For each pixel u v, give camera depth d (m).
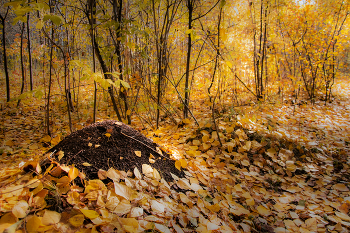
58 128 3.18
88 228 1.02
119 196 1.32
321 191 2.09
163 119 3.95
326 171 2.46
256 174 2.29
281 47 5.62
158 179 1.66
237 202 1.79
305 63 5.95
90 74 1.54
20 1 1.31
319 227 1.54
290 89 6.64
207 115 4.12
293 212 1.70
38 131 3.09
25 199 1.08
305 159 2.72
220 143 2.69
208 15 4.07
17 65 10.56
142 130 3.11
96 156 1.69
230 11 4.93
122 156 1.79
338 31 5.62
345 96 6.81
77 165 1.54
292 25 5.59
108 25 2.52
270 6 5.16
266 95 5.76
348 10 5.38
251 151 2.70
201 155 2.47
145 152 2.00
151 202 1.33
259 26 5.48
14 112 4.00
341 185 2.14
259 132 3.08
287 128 3.61
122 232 1.06
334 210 1.79
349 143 3.24
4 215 0.92
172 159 2.14
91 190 1.29
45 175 1.24
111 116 4.14
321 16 5.64
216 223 1.41
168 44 4.72
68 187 1.25
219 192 1.84
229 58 3.93
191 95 5.72
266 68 6.01
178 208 1.44
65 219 1.02
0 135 2.82
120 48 3.32
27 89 7.02
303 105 5.16
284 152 2.68
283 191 2.10
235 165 2.43
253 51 5.77
